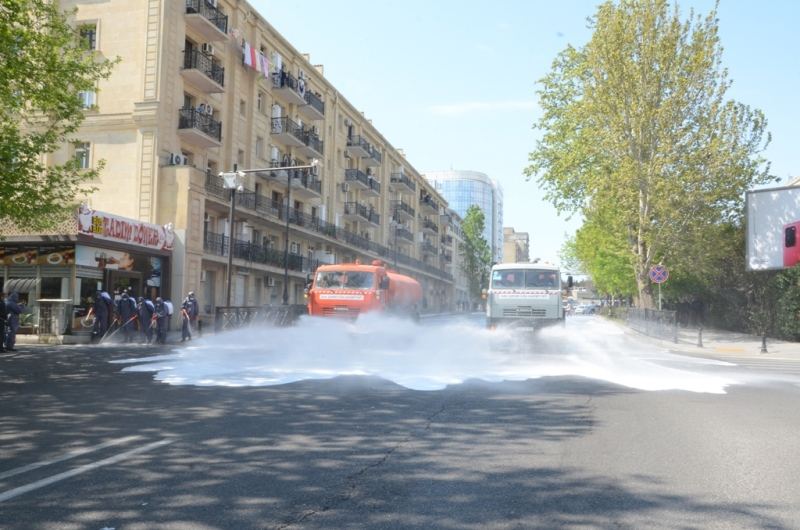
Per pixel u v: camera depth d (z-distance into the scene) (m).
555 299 17.16
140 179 29.19
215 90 33.12
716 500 4.35
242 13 36.62
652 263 30.28
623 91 27.75
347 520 3.93
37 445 5.86
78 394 8.93
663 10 27.64
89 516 3.98
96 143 29.88
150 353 16.14
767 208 26.97
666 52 27.22
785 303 24.19
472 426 6.76
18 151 16.84
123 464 5.20
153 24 29.61
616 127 27.84
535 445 5.92
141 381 10.34
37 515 4.00
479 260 94.94
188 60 31.41
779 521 3.95
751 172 27.64
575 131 34.06
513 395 8.92
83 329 22.91
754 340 24.80
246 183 37.34
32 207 17.75
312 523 3.88
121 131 29.66
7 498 4.33
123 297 21.94
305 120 46.47
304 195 45.88
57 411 7.59
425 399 8.52
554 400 8.50
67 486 4.60
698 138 27.25
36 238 22.75
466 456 5.50
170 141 30.20
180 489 4.54
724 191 27.31
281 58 42.00
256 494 4.43
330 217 50.72
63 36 18.78
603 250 41.59
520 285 17.44
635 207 28.11
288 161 42.47
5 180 16.58
